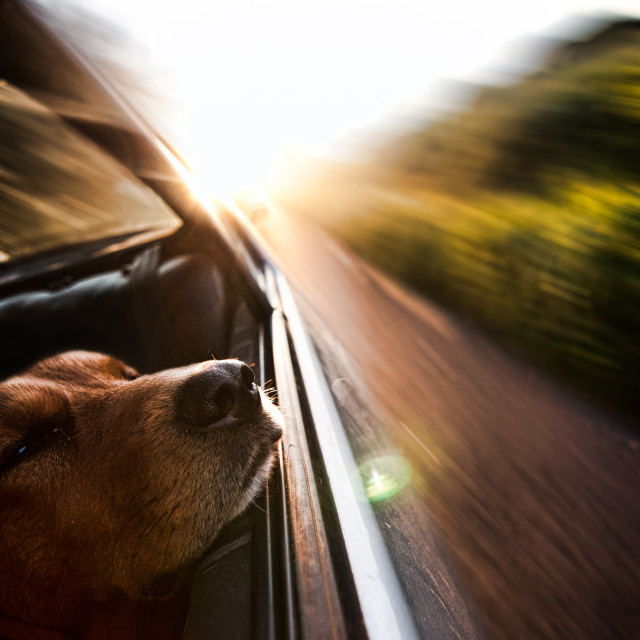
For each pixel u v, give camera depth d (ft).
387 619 0.50
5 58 0.98
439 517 1.14
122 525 0.70
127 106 1.12
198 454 0.67
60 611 0.73
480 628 0.84
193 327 1.09
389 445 1.20
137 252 1.40
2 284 1.18
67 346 1.07
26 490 0.70
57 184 1.74
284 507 0.61
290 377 0.90
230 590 0.51
